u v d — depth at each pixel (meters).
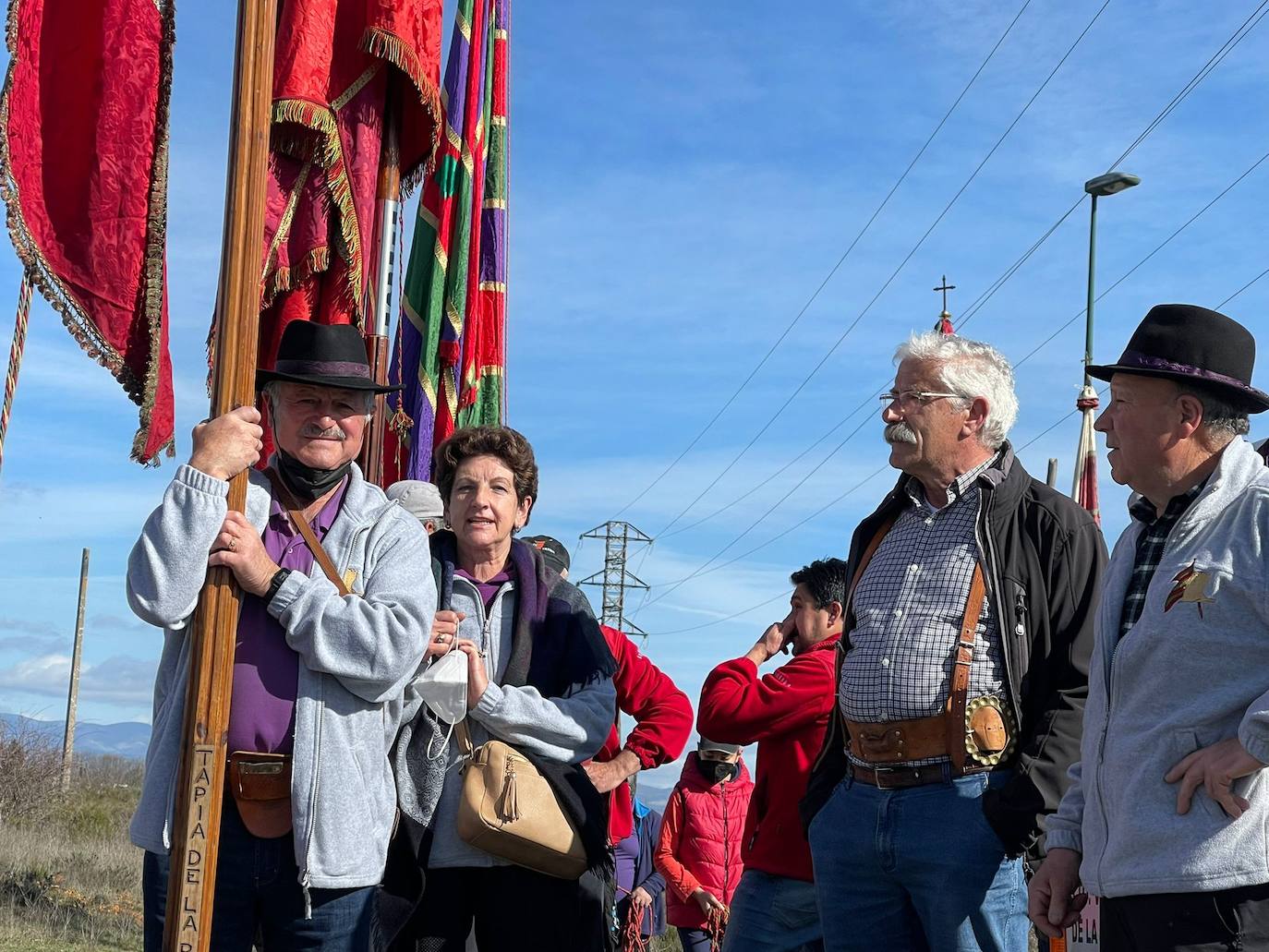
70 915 10.78
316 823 3.47
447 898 4.29
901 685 4.12
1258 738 3.10
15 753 19.48
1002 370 4.39
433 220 7.66
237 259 3.46
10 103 4.17
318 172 5.91
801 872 5.43
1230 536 3.35
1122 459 3.60
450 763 4.32
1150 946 3.26
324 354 3.84
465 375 7.82
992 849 3.95
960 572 4.18
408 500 6.12
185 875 3.25
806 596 5.64
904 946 4.20
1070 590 4.06
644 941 8.35
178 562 3.30
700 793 8.12
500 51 8.27
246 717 3.50
